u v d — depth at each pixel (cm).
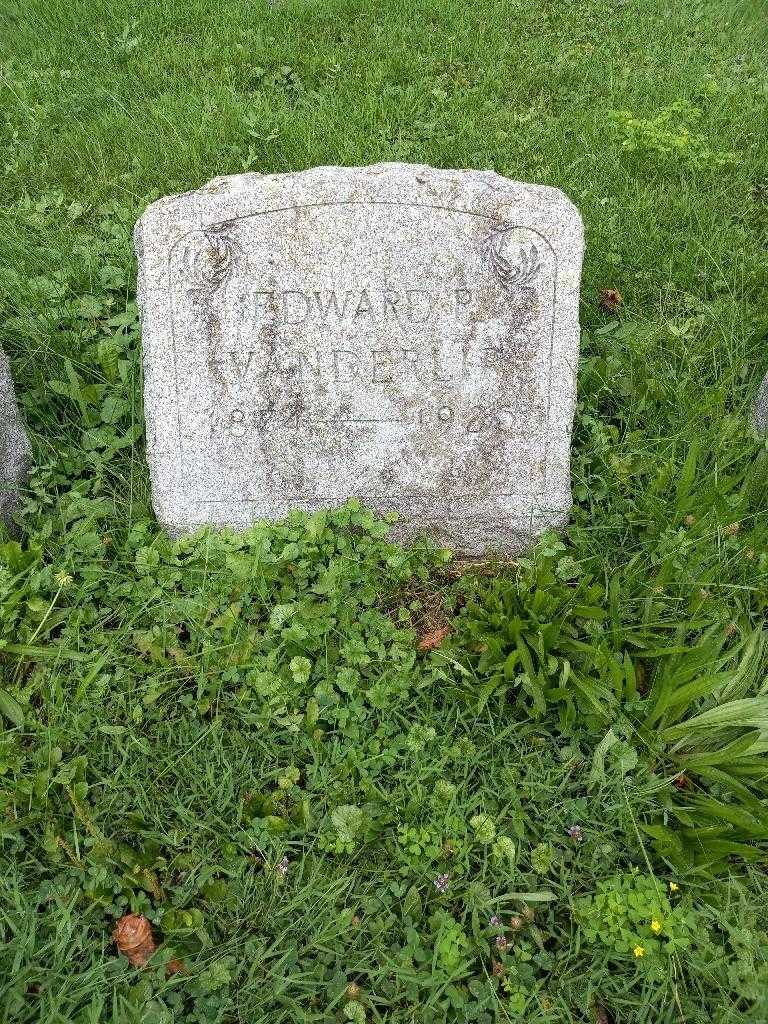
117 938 75
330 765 87
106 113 167
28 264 136
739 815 80
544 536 103
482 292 95
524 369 98
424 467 103
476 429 101
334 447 102
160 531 106
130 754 86
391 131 164
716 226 146
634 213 146
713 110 175
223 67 179
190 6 195
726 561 99
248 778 86
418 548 105
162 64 179
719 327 128
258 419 100
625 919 76
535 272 94
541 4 208
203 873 79
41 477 107
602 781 84
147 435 101
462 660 94
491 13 200
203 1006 72
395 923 78
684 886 80
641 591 100
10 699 88
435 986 73
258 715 89
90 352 120
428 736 87
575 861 81
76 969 74
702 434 114
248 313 95
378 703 89
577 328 97
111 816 83
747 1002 73
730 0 218
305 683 91
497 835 83
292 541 100
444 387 99
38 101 172
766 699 86
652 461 111
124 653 94
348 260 94
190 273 93
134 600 97
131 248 136
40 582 96
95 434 113
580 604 95
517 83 180
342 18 194
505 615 96
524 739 90
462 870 80
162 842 81
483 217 92
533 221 93
